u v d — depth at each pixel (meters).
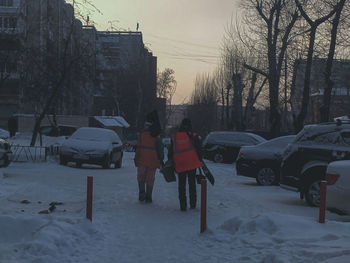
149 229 6.73
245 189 13.25
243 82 45.41
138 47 73.94
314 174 9.84
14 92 48.47
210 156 26.38
